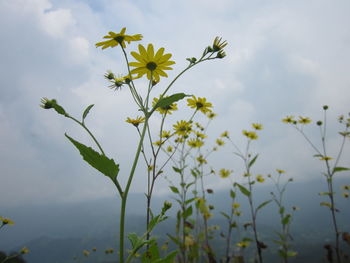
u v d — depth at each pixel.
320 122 4.54
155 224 1.30
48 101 1.61
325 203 4.53
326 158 4.37
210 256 4.34
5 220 3.01
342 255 4.51
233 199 5.05
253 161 4.63
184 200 3.76
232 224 4.82
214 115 4.96
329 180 4.36
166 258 1.17
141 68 1.82
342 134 4.26
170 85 1.58
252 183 4.72
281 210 4.91
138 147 1.34
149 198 2.13
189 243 4.20
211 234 5.39
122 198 1.19
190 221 4.70
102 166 1.18
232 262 4.68
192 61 1.82
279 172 5.23
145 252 1.37
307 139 4.55
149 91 1.54
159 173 2.22
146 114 1.47
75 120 1.38
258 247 4.41
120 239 1.15
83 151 1.17
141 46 1.80
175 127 3.18
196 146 4.79
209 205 5.15
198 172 4.89
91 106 1.42
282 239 4.83
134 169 1.27
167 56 1.82
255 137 4.96
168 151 3.87
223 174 5.64
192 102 2.98
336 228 4.27
